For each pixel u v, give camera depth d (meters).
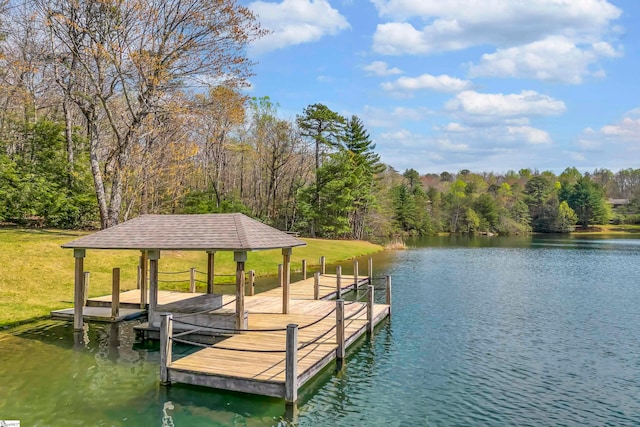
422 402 9.06
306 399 9.06
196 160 41.47
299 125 52.56
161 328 9.45
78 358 11.30
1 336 13.19
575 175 160.75
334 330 12.92
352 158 58.03
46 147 30.94
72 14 23.36
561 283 25.86
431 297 21.25
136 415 8.13
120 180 25.23
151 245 12.40
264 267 28.30
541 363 11.67
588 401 9.28
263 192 55.03
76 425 7.71
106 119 33.75
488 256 43.28
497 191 116.50
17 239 23.67
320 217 51.88
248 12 24.39
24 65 24.17
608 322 16.30
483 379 10.45
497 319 16.64
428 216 89.12
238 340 11.48
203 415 8.16
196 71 24.81
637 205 114.31
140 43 23.97
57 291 18.41
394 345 13.11
